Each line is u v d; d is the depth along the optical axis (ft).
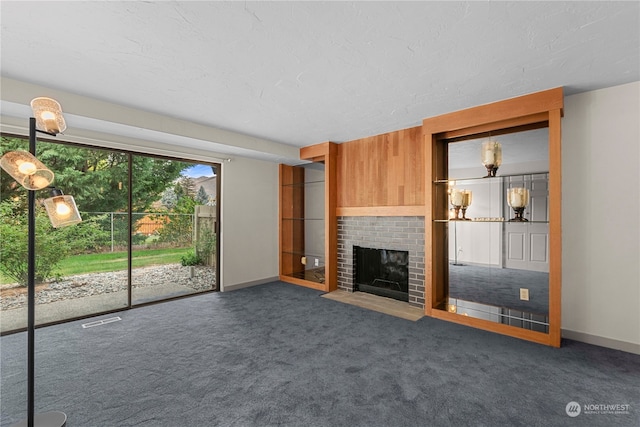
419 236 11.66
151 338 8.70
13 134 9.07
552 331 8.11
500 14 4.97
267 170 16.28
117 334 9.00
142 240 13.15
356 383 6.31
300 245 16.52
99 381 6.40
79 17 5.01
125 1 4.59
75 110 8.42
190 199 14.33
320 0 4.63
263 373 6.73
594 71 7.06
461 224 10.50
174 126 10.65
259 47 6.04
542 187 8.85
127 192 11.77
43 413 5.28
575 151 8.43
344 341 8.47
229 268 14.48
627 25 5.23
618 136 7.86
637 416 5.26
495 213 9.77
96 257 11.70
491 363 7.15
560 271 8.04
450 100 8.93
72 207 5.13
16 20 5.06
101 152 12.16
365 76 7.33
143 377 6.57
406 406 5.55
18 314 9.92
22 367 7.02
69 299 11.05
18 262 10.06
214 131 11.82
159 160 13.61
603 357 7.41
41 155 11.18
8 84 7.38
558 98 7.95
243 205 15.11
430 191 10.59
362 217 13.55
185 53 6.27
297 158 15.29
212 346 8.15
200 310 11.31
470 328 9.44
